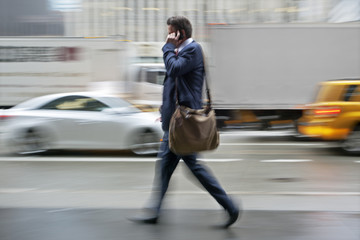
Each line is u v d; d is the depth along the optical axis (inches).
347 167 427.5
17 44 885.2
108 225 222.4
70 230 215.0
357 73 721.6
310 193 304.5
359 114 498.9
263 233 210.7
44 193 301.4
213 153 526.0
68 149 530.6
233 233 211.2
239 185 346.9
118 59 878.4
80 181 360.2
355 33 719.1
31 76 888.9
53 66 886.4
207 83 213.5
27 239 203.2
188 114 201.8
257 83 734.5
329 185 345.7
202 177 212.4
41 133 488.4
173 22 210.1
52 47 884.6
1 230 214.4
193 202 270.2
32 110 494.6
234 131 776.9
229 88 736.3
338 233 209.9
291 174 391.9
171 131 203.3
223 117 757.9
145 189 330.0
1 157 484.7
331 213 240.7
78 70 885.2
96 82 861.2
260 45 730.2
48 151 522.3
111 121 483.5
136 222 226.8
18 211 246.1
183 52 204.5
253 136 714.2
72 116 486.6
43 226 220.5
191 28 212.4
